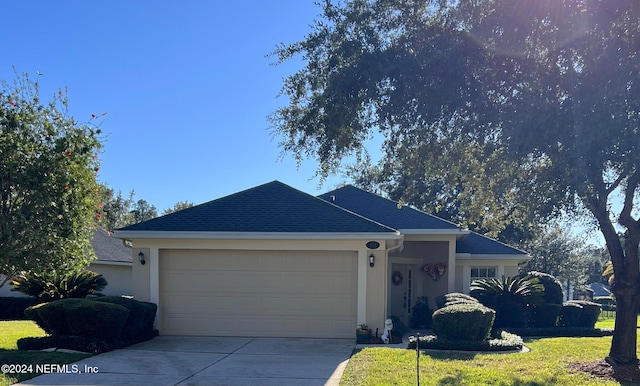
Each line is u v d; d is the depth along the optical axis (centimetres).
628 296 927
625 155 724
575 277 3869
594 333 1595
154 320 1298
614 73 736
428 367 919
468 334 1138
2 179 919
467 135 903
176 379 854
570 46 799
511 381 820
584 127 734
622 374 862
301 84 988
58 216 938
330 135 959
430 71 880
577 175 763
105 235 2606
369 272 1282
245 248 1309
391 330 1268
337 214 1334
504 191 919
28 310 1110
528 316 1662
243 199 1405
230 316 1312
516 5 823
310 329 1295
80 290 1677
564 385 804
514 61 861
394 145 975
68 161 952
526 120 794
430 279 1873
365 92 922
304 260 1310
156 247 1319
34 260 931
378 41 935
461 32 890
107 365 951
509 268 1939
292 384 822
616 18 771
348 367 938
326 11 968
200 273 1323
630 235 916
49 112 969
